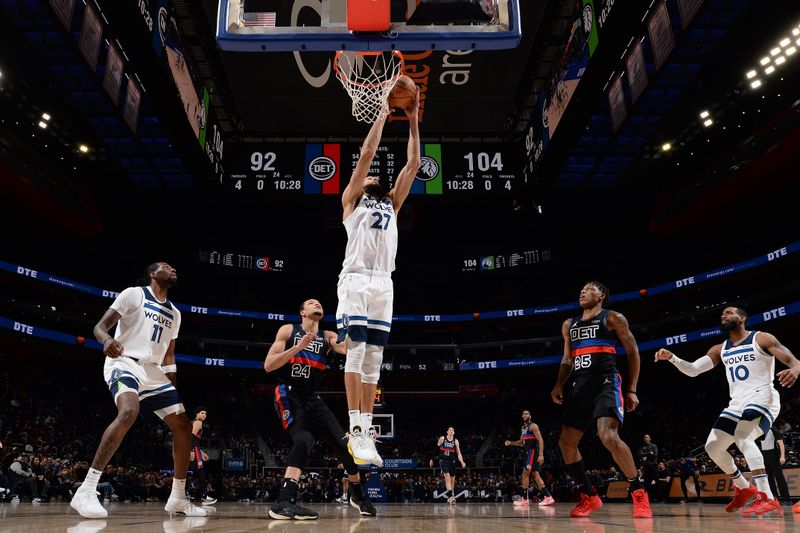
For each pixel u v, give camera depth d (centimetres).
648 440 1427
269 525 362
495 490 2427
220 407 3412
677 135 2434
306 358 530
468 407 3619
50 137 2409
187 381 3519
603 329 531
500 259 3716
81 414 2856
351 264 431
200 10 1617
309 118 1928
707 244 3102
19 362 2911
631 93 1628
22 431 2188
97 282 3275
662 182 2856
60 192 2512
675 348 3092
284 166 1950
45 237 2828
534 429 1250
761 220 2719
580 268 3509
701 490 1400
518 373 3566
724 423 588
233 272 3622
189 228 3544
